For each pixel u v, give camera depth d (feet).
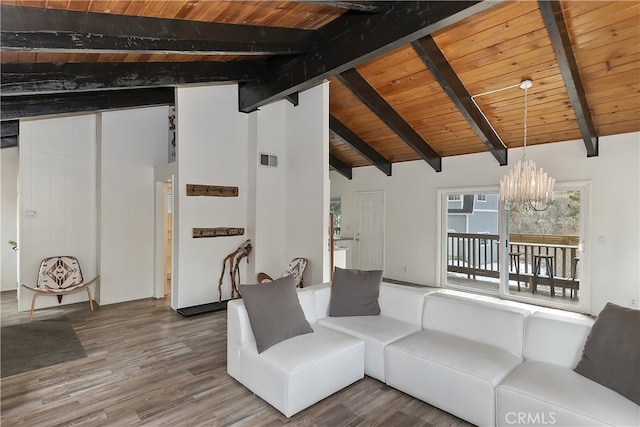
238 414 7.88
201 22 10.23
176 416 7.80
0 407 8.18
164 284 18.72
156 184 18.51
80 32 8.52
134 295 18.11
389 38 10.17
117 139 17.57
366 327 9.95
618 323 6.68
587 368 6.82
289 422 7.55
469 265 20.95
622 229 14.90
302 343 8.84
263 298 9.15
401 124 17.84
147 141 18.48
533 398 6.33
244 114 17.75
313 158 16.67
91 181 17.76
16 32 7.82
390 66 14.32
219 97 16.87
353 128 20.42
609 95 12.96
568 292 17.26
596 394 6.19
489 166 19.07
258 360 8.38
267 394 8.14
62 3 8.10
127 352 11.33
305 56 13.11
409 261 22.77
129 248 17.95
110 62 11.92
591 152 15.42
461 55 12.66
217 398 8.54
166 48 9.70
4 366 10.29
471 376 7.32
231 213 17.34
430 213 21.68
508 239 19.25
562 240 17.42
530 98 14.12
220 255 17.03
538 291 18.28
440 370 7.83
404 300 10.52
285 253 18.24
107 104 15.58
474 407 7.26
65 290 15.49
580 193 16.14
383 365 9.03
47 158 16.58
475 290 20.27
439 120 17.25
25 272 16.01
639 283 14.51
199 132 16.28
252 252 17.49
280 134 18.19
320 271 16.25
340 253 21.16
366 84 15.75
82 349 11.55
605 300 15.34
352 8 9.49
